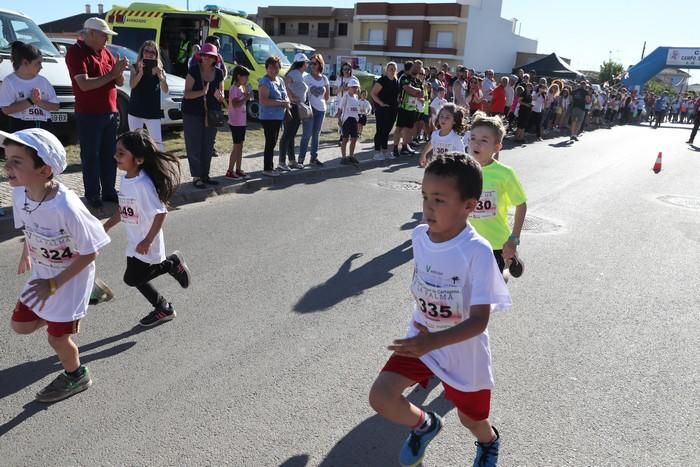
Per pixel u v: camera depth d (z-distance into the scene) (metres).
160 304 4.06
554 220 7.84
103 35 6.25
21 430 2.85
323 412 3.14
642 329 4.45
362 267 5.50
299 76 9.23
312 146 10.29
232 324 4.14
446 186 2.17
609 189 10.32
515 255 3.95
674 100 37.75
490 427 2.54
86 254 2.90
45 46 9.32
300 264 5.48
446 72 17.33
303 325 4.20
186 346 3.79
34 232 2.89
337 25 56.56
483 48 53.09
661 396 3.47
